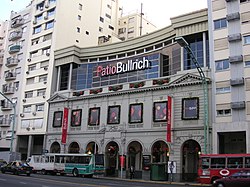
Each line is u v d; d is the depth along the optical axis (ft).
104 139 140.36
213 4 119.96
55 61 176.24
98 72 159.63
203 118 113.60
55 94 165.99
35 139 182.09
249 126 102.47
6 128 193.36
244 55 108.78
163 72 139.23
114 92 141.59
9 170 117.39
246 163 85.56
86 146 146.20
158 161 128.16
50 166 130.72
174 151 117.91
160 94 127.95
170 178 111.55
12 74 199.82
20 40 205.46
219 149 108.58
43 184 72.54
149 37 146.51
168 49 139.23
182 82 121.49
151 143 125.29
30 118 179.01
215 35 116.78
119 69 152.35
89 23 204.54
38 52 188.96
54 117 164.25
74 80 167.12
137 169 134.62
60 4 187.32
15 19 209.87
